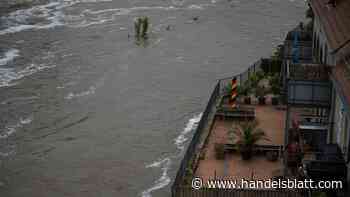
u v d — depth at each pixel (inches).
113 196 1665.8
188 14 3314.5
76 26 3127.5
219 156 1504.7
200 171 1441.9
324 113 1510.8
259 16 3312.0
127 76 2488.9
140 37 2945.4
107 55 2723.9
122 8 3415.4
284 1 3612.2
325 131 1413.6
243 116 1701.5
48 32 3041.3
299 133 1421.0
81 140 1973.4
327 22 1418.6
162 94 2315.5
